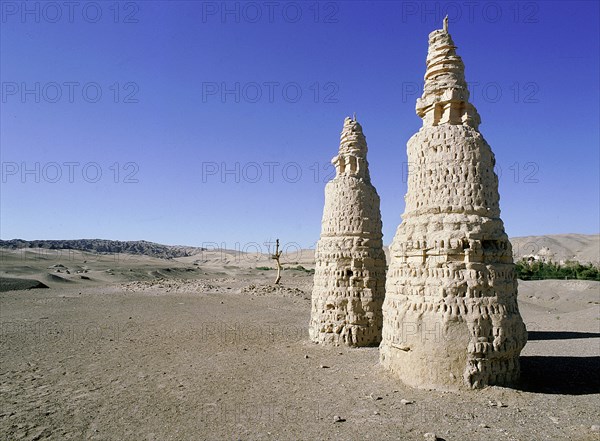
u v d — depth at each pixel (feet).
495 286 35.37
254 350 54.60
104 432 29.58
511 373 35.19
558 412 29.99
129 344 59.72
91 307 101.45
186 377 42.55
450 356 34.30
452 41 40.75
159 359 50.67
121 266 237.04
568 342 60.80
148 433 29.12
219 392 37.32
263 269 284.82
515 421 28.53
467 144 37.96
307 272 249.14
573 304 120.06
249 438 27.53
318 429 28.48
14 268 174.70
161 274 214.48
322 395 35.40
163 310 98.02
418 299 36.52
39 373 45.11
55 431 29.89
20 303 106.11
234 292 140.56
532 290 138.41
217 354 52.70
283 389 37.47
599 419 28.63
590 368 42.42
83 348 57.26
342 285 55.31
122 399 36.35
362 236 56.54
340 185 57.98
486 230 36.47
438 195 37.91
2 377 43.65
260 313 94.94
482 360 34.09
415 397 33.14
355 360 46.93
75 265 224.53
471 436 26.53
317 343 56.08
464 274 35.47
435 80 40.65
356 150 59.77
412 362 35.99
